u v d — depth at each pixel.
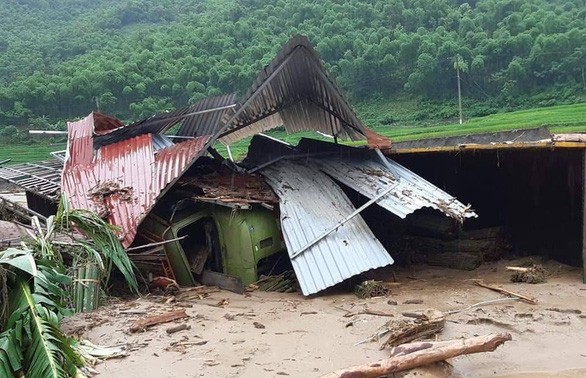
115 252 8.91
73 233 9.16
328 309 8.84
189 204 11.00
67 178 12.07
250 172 12.21
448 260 11.72
